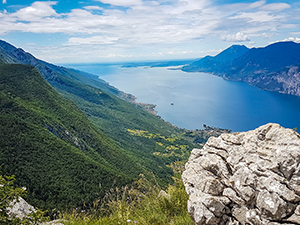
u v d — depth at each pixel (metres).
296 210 4.44
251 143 5.86
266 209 4.67
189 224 6.05
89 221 6.95
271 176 4.91
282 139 5.17
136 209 7.31
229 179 5.82
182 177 7.60
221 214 5.47
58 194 48.84
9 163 55.53
